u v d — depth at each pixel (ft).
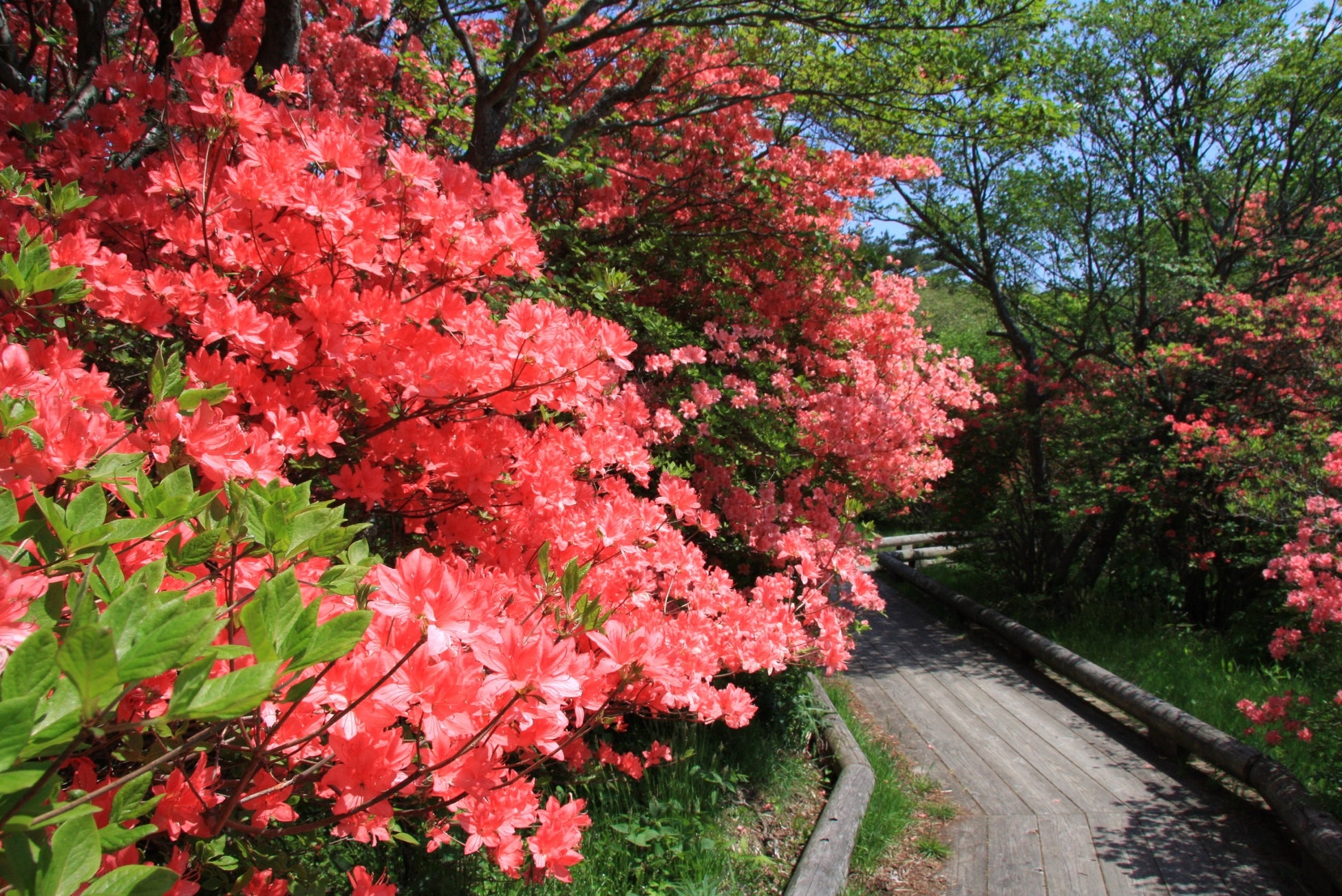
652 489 13.71
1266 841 12.39
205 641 1.68
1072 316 30.86
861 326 19.15
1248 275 27.61
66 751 1.76
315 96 13.11
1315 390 21.63
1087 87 26.76
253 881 4.01
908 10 13.79
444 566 3.08
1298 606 13.30
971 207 31.65
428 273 6.64
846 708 17.54
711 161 17.57
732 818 11.71
